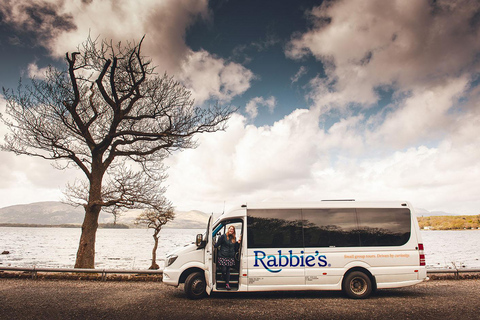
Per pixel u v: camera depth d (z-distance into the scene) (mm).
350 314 6996
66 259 48844
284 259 8867
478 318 6508
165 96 17766
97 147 15938
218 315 6957
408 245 9102
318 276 8812
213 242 9305
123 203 15789
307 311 7324
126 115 17359
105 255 55969
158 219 26906
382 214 9375
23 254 57969
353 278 8844
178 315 6930
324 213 9359
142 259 48375
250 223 9203
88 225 15164
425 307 7527
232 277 9148
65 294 9172
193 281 8797
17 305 7742
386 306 7730
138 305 7871
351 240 9078
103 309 7414
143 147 18500
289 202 9531
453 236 144750
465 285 10367
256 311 7340
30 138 15562
